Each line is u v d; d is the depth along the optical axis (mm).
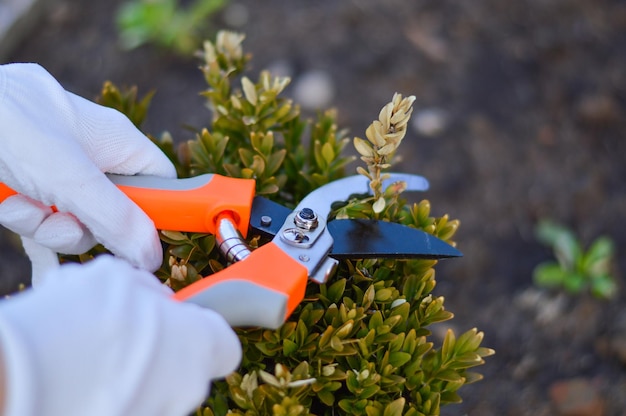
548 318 733
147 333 297
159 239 379
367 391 368
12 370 278
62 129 363
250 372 381
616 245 787
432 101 901
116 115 382
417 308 396
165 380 300
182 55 941
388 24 982
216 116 455
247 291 339
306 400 374
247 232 390
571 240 765
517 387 688
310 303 378
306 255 358
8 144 352
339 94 899
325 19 983
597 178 839
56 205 367
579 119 891
